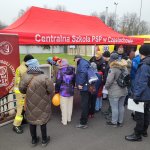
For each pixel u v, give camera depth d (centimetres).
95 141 476
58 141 474
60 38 605
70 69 537
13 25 674
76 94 870
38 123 418
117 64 504
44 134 443
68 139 484
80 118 578
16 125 514
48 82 411
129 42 812
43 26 663
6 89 550
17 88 504
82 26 770
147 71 414
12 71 555
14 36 541
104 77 629
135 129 472
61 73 536
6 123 559
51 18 720
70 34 639
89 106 582
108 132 521
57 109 683
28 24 646
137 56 541
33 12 695
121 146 454
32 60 420
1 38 518
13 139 482
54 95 551
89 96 540
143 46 423
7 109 573
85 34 690
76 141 475
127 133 517
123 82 508
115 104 535
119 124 558
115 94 521
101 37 712
